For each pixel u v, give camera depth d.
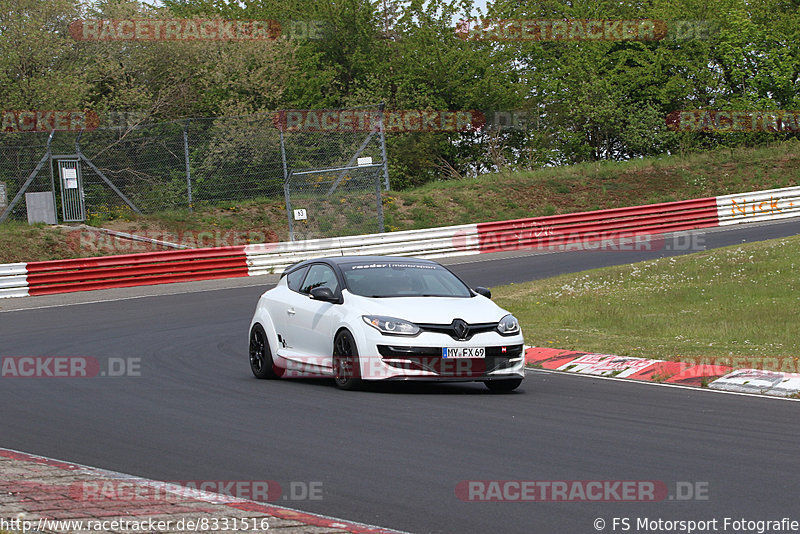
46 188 51.62
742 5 82.00
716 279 33.03
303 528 7.88
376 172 48.97
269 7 79.62
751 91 79.69
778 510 8.70
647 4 84.00
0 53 56.28
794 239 40.91
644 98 79.88
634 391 16.55
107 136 54.38
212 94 64.25
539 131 80.00
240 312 30.64
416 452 11.17
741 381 16.98
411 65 78.12
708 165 70.25
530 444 11.66
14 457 10.70
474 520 8.38
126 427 12.86
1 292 37.22
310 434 12.27
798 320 24.44
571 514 8.58
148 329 26.61
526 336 23.97
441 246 47.50
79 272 39.09
